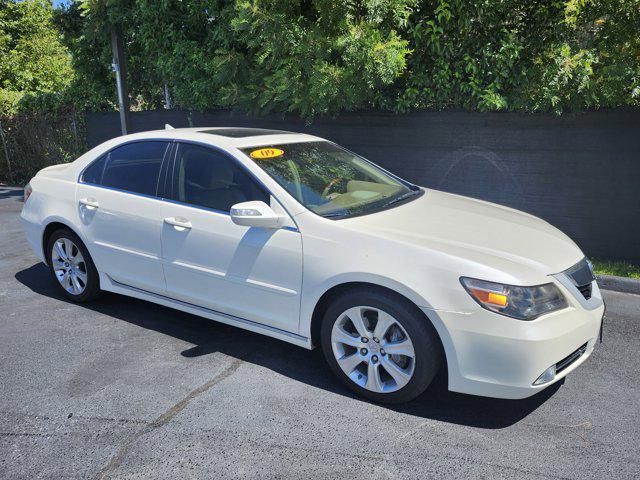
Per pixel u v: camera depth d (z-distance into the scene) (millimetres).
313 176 4055
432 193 4586
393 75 6801
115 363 3896
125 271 4488
